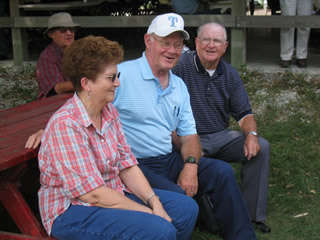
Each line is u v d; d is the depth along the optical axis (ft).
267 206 12.58
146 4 28.66
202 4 25.44
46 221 7.89
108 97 7.78
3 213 11.60
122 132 8.64
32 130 9.41
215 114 11.98
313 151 15.81
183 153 10.48
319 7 32.94
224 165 10.44
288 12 21.36
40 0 28.66
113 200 7.72
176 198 8.73
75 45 7.67
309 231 11.44
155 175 9.96
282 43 21.99
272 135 16.99
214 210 10.84
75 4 25.85
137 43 30.40
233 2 21.88
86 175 7.52
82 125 7.60
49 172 7.70
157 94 9.95
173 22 9.46
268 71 21.86
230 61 25.07
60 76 13.37
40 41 28.73
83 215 7.70
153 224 7.51
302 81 20.62
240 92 11.92
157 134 10.11
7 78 24.07
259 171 11.37
